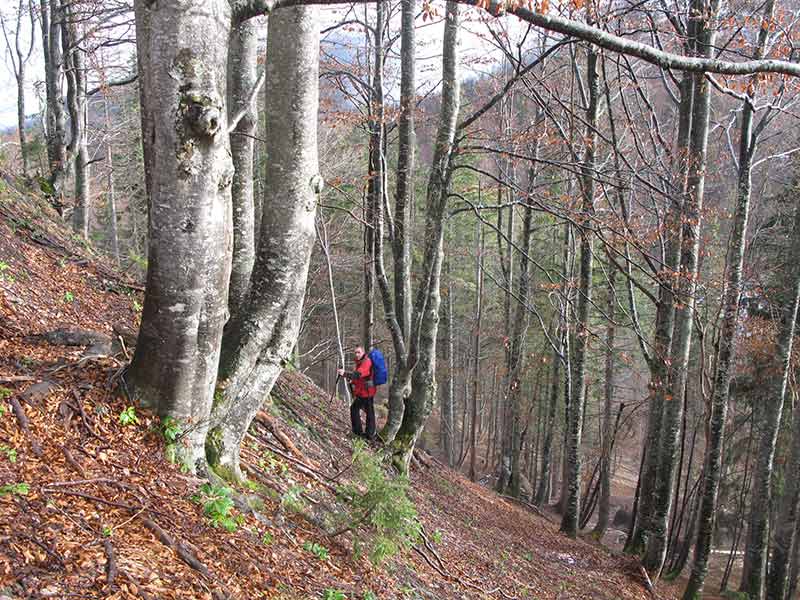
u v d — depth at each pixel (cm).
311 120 562
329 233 1905
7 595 271
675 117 1622
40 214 1159
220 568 391
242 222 709
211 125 403
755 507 1361
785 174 1584
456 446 3631
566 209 818
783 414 1753
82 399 459
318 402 1234
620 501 3069
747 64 434
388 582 595
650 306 2528
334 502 687
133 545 355
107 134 2147
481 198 1862
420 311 1047
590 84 1222
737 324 1223
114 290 1002
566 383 1803
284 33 542
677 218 1082
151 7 389
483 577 899
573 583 1145
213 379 489
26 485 354
